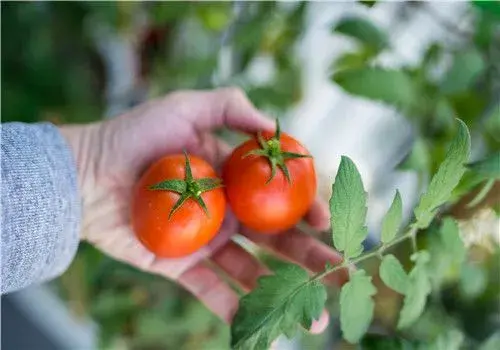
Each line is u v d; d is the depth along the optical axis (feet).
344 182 0.95
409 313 1.11
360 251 1.00
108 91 2.45
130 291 2.00
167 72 2.15
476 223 1.36
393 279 1.06
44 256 1.26
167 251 1.15
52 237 1.26
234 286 1.54
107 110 2.41
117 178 1.45
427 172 1.41
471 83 1.45
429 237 1.25
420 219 1.03
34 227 1.21
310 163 1.17
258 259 1.42
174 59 2.18
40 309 2.43
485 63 1.50
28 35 2.29
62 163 1.31
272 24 1.85
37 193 1.22
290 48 1.95
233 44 1.90
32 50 2.30
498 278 1.54
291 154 1.13
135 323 2.03
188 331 2.04
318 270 1.32
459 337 1.26
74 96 2.37
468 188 1.13
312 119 2.39
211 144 1.52
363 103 2.24
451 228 1.18
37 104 2.26
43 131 1.33
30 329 2.42
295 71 2.06
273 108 2.03
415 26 1.83
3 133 1.24
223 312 1.45
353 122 2.29
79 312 2.31
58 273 1.36
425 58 1.56
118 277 1.97
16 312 2.45
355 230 0.98
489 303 1.54
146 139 1.44
